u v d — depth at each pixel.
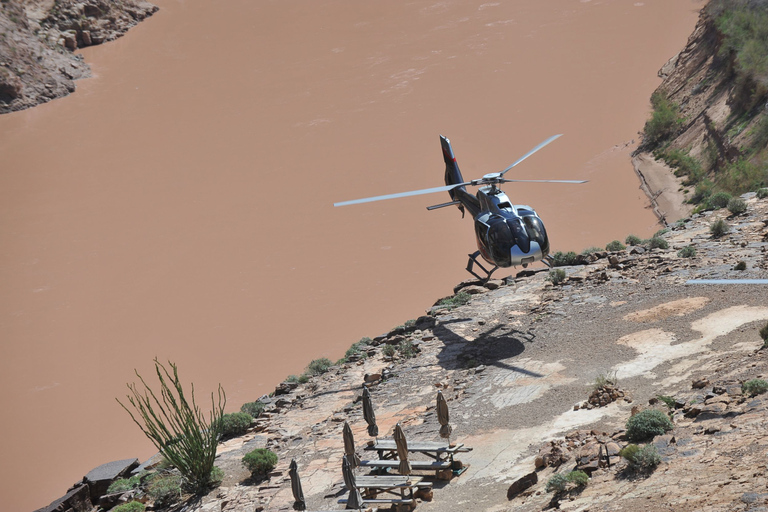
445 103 138.25
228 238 113.56
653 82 128.00
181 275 105.94
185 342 92.56
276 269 105.19
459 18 167.25
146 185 126.38
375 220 114.00
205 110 144.25
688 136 77.88
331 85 149.88
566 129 120.44
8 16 143.25
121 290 105.62
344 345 86.69
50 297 103.69
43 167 130.62
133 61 154.62
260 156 127.56
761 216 31.22
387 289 97.50
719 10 83.56
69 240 113.62
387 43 158.50
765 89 61.88
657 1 160.12
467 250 105.00
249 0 174.62
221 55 158.12
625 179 89.44
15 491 67.81
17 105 140.50
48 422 80.44
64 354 93.31
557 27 156.88
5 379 89.19
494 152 119.50
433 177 121.19
